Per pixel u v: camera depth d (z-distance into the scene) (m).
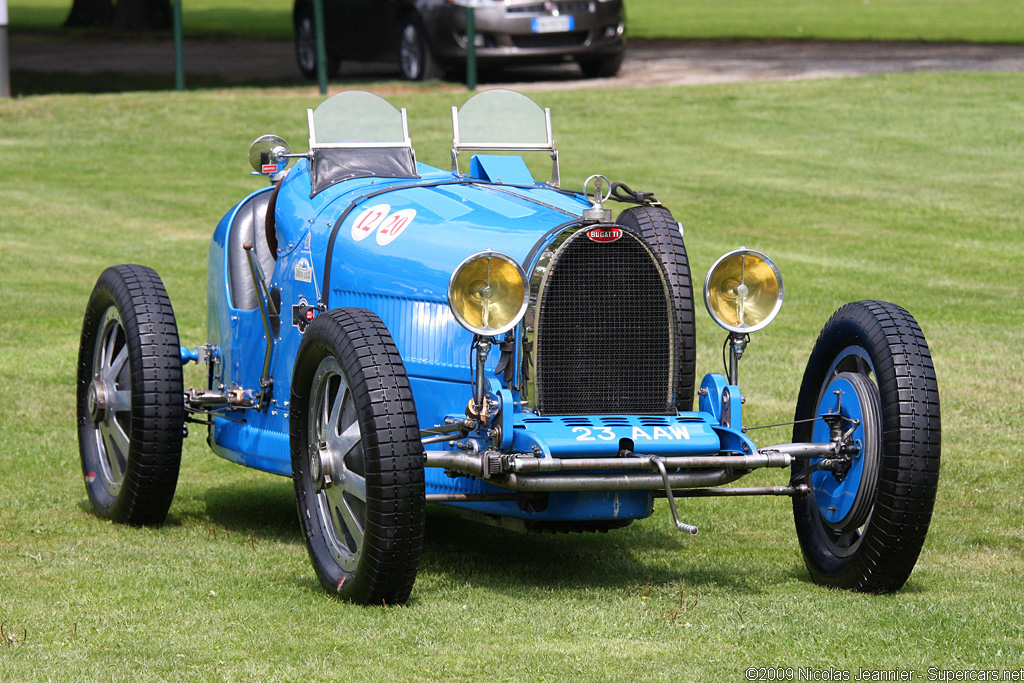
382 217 13.65
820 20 89.94
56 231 33.09
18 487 15.38
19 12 106.00
